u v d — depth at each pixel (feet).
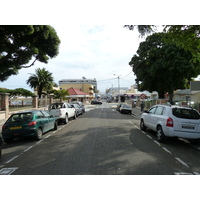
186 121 19.35
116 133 26.45
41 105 66.13
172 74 62.28
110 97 338.34
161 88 77.10
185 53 56.90
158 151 17.44
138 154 16.28
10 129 21.49
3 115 39.68
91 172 12.25
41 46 40.96
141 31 21.75
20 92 99.86
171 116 19.90
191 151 17.74
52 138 23.59
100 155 15.89
